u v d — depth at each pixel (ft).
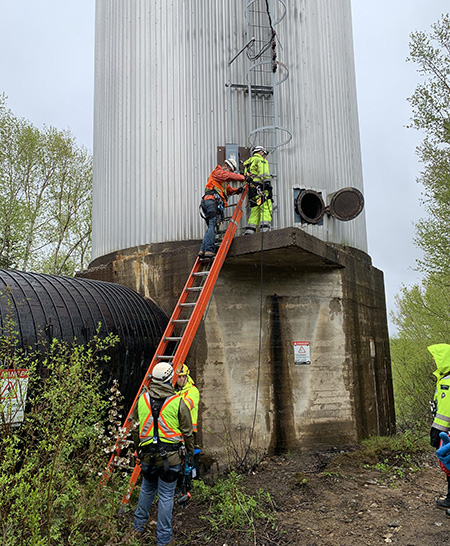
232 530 17.80
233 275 27.40
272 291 27.96
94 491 16.83
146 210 30.63
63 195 83.15
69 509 16.66
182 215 29.81
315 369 27.84
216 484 22.33
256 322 27.37
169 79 31.42
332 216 30.76
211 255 24.72
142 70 32.30
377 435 30.58
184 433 15.87
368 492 20.66
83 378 19.45
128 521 18.06
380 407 31.86
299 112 31.73
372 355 32.01
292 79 31.96
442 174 44.80
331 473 22.66
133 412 17.90
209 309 26.66
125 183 32.09
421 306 54.75
